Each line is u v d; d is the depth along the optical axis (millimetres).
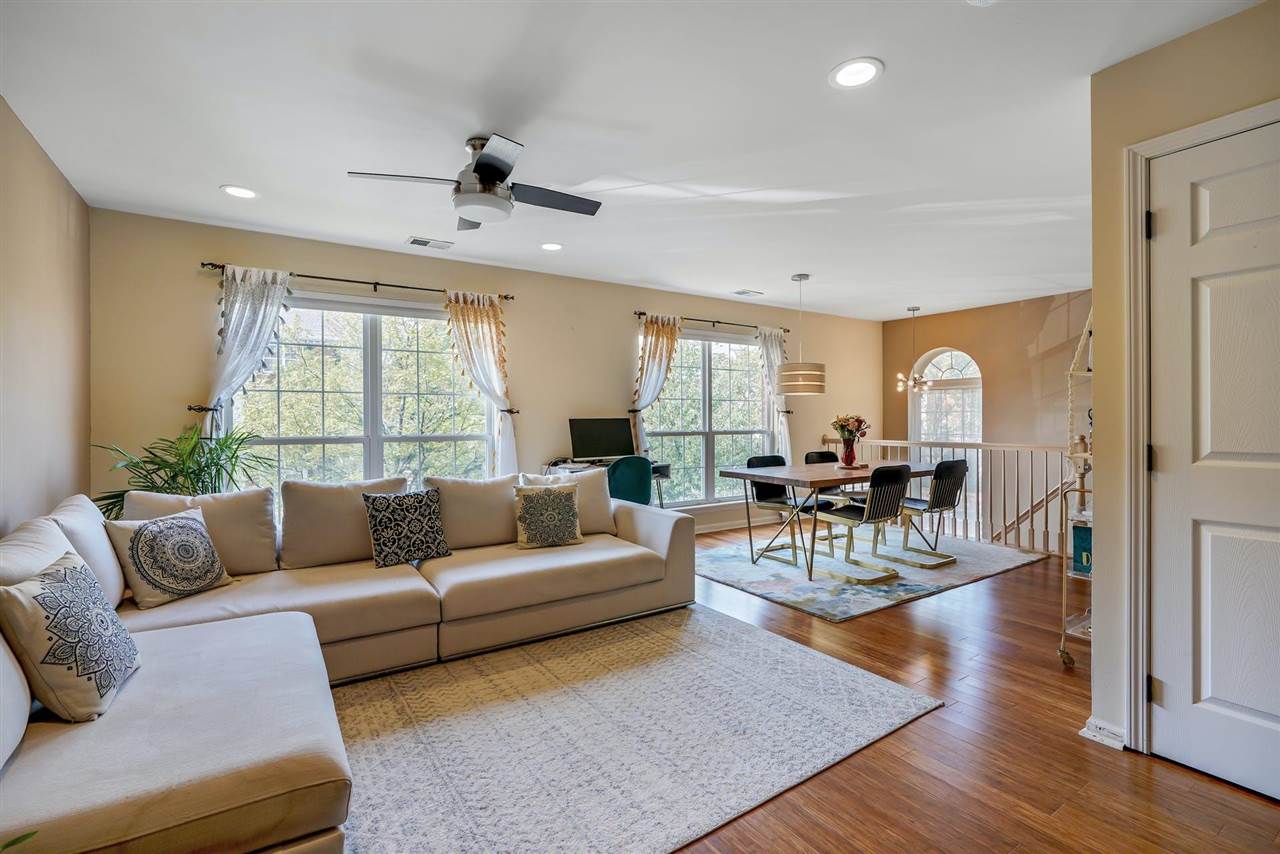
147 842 1223
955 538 5797
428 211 3627
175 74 2156
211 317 3871
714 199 3438
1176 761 2012
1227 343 1875
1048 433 6305
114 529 2498
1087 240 4270
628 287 5762
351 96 2312
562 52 2035
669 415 6168
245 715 1575
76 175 3057
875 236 4164
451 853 1646
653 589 3582
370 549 3273
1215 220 1887
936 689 2621
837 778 1987
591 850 1658
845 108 2416
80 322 3311
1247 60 1819
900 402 7742
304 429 4246
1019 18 1859
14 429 2404
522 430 5078
